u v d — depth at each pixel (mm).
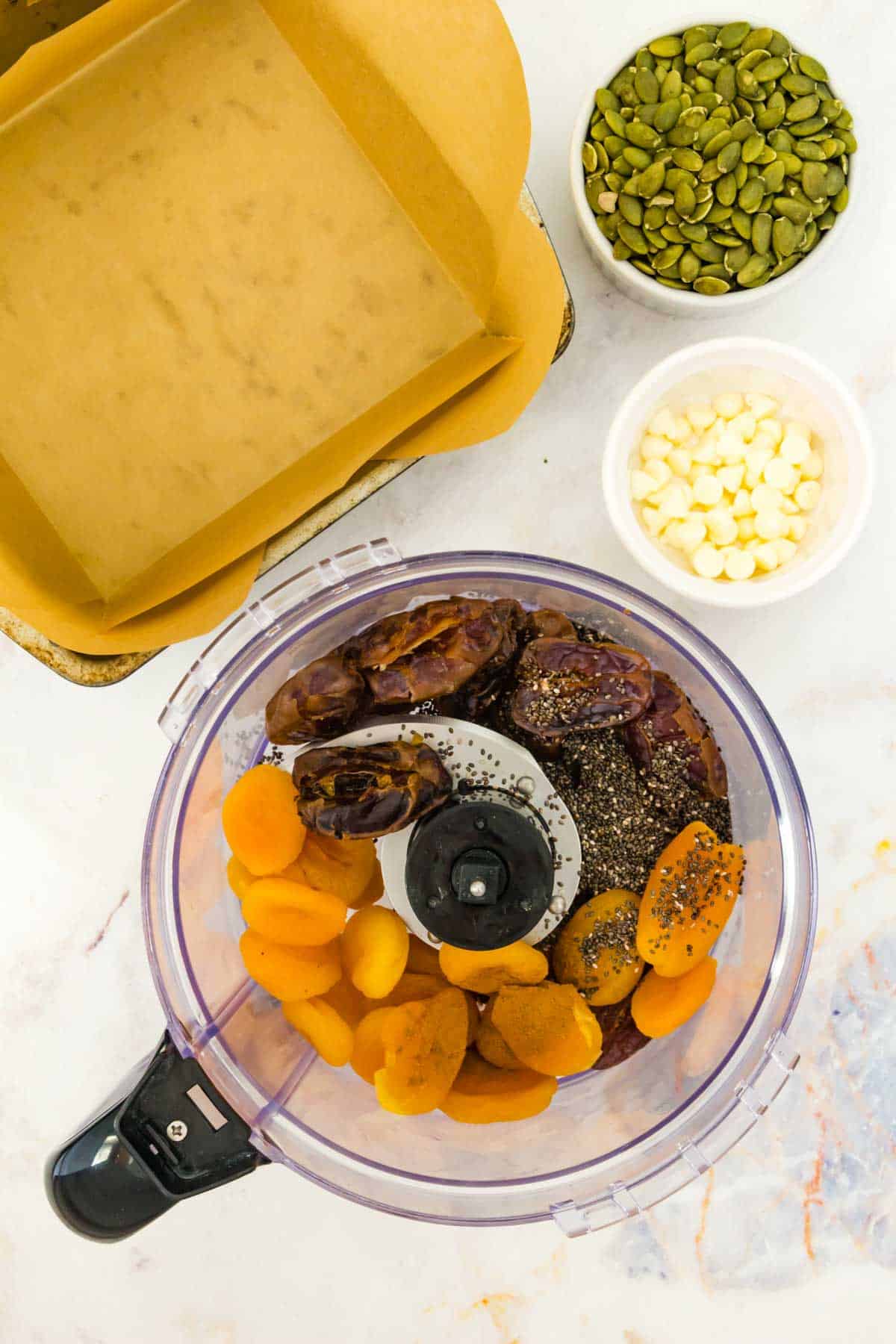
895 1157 626
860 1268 630
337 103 573
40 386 583
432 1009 529
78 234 581
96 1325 647
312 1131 551
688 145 558
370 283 581
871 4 601
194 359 583
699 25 564
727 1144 538
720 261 566
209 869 571
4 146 575
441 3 504
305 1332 643
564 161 607
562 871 533
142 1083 530
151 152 579
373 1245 641
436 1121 566
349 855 537
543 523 623
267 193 580
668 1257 636
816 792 622
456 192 549
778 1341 634
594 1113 562
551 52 604
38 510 580
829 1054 626
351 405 582
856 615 621
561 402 619
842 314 615
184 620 561
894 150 608
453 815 510
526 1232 640
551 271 534
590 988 539
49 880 634
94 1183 522
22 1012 637
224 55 574
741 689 549
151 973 591
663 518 585
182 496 583
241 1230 642
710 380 581
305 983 534
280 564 621
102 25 556
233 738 566
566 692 523
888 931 623
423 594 568
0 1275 647
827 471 583
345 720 531
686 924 528
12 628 562
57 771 629
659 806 540
